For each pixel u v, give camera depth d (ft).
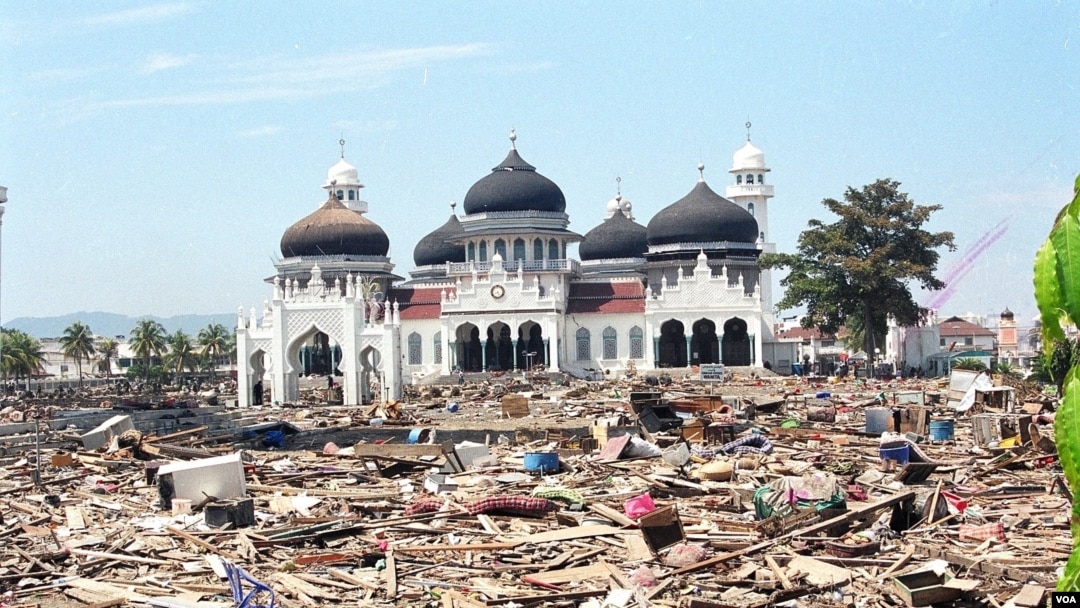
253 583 79.20
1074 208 21.24
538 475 146.20
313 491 133.59
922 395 247.70
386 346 327.06
